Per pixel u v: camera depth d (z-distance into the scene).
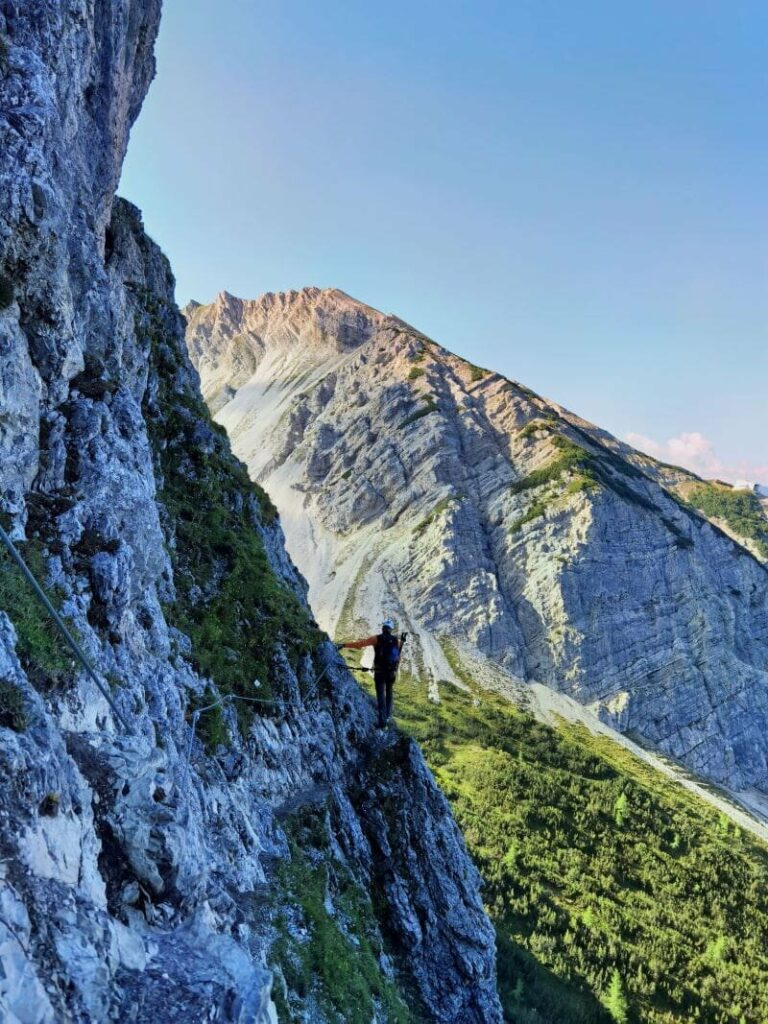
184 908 12.81
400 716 195.12
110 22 31.70
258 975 11.73
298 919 24.44
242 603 36.88
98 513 20.16
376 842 36.06
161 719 20.27
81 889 10.59
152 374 43.97
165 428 43.44
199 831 17.67
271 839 27.73
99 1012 9.12
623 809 163.88
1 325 17.73
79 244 27.66
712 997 109.19
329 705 38.81
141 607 23.50
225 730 27.95
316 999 21.84
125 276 47.59
